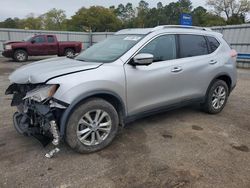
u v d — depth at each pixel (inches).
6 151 138.6
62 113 126.0
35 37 688.4
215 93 205.9
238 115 211.6
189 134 168.1
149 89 155.9
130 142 153.7
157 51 162.7
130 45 155.0
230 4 2257.6
